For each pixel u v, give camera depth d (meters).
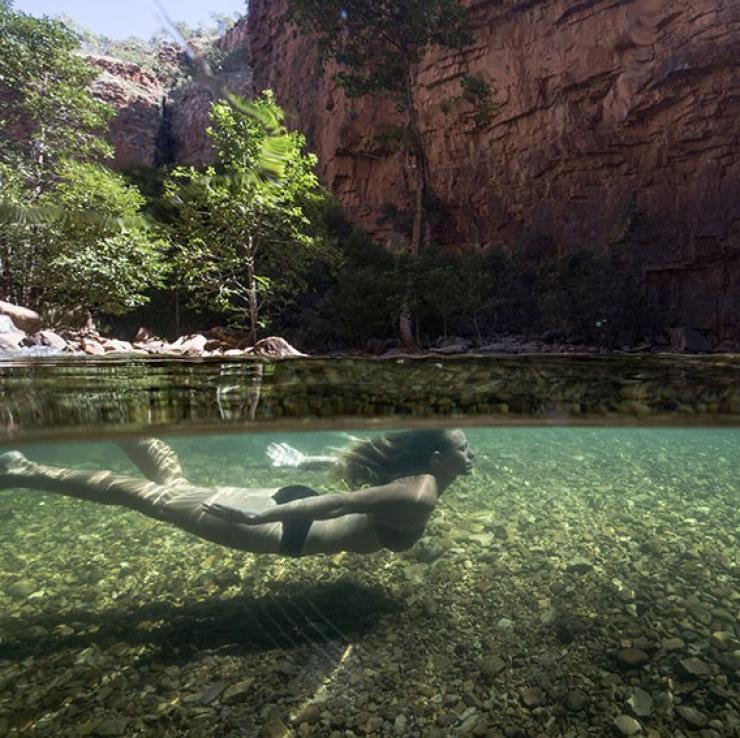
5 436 2.37
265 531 2.83
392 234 27.42
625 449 6.15
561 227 23.08
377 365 3.32
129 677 2.04
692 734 1.80
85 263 12.27
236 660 2.15
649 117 21.23
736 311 19.27
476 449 4.82
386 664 2.14
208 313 18.36
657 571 2.97
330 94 30.41
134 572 2.94
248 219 13.43
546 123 23.70
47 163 18.30
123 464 3.34
